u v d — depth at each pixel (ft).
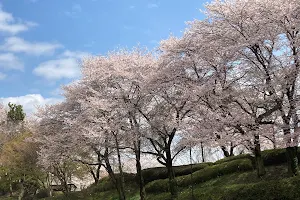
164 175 97.76
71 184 117.91
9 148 113.60
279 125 56.13
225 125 60.70
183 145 73.10
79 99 81.51
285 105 56.44
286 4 55.36
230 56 63.62
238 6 61.00
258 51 60.75
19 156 109.29
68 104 90.53
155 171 100.32
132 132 73.92
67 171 106.32
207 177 80.94
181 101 72.64
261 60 61.21
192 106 71.20
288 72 53.67
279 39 58.49
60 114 91.25
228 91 63.00
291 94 56.54
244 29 61.16
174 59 74.54
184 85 73.10
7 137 146.51
